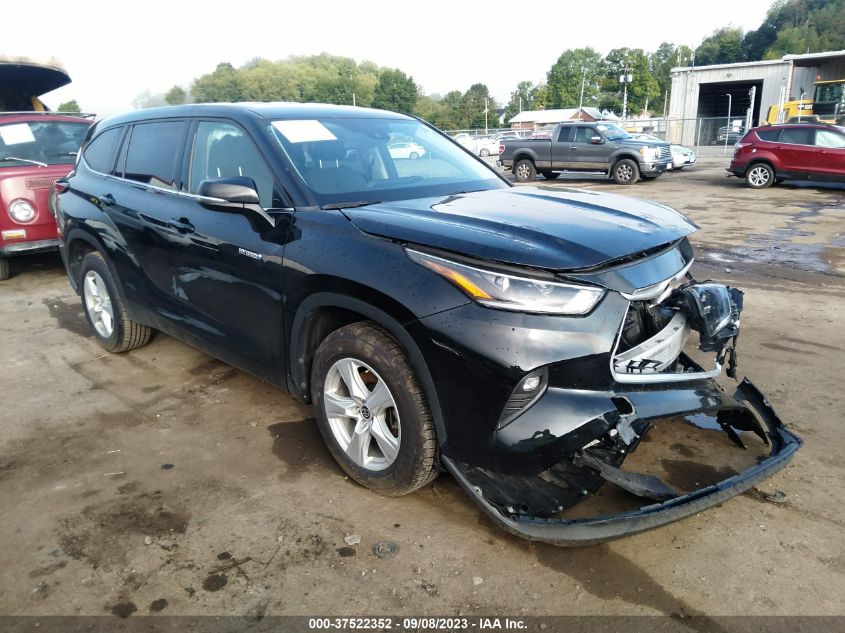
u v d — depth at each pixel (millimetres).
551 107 116562
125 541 2697
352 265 2689
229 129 3590
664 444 3301
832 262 7625
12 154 7402
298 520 2805
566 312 2357
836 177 14414
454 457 2543
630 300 2490
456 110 106125
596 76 112000
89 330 5523
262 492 3025
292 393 3275
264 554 2594
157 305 4098
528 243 2471
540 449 2357
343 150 3521
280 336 3158
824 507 2816
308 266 2865
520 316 2348
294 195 3127
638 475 2564
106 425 3752
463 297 2410
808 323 5328
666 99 103062
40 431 3695
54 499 3014
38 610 2326
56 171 7152
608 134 18172
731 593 2338
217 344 3645
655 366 2682
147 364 4691
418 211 2896
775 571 2439
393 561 2533
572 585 2395
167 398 4105
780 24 115000
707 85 32719
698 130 32219
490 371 2355
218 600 2355
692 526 2711
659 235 2752
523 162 19578
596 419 2385
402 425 2672
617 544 2607
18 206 6918
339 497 2963
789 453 2832
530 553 2566
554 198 3266
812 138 14781
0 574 2520
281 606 2320
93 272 4781
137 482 3143
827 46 103750
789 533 2652
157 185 4008
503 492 2488
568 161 18703
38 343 5219
